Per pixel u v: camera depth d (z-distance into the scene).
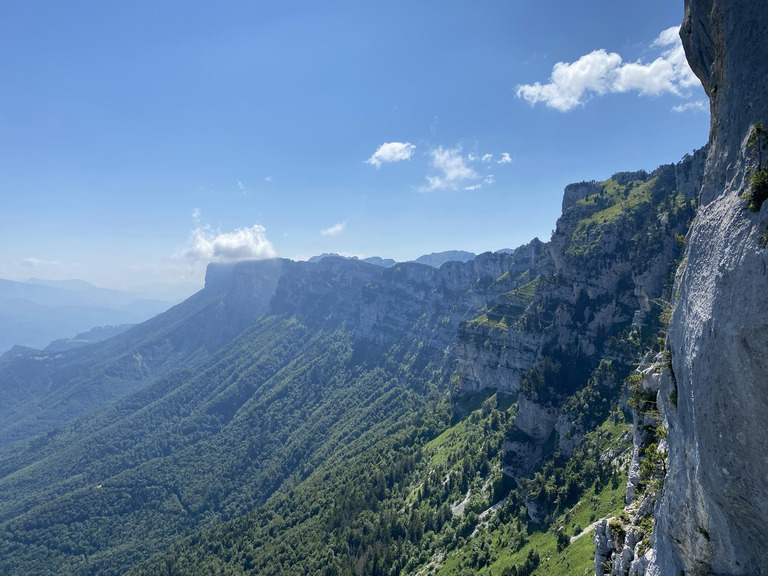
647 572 36.62
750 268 20.78
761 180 21.61
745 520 22.67
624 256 189.25
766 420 19.89
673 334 30.91
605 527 50.62
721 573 25.98
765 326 19.41
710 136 30.36
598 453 133.12
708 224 27.00
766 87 23.12
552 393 173.12
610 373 157.25
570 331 192.62
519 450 170.75
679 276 34.19
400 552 165.75
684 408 28.03
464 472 193.00
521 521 138.25
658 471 38.03
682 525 29.03
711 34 30.09
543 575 102.19
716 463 23.16
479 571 129.00
